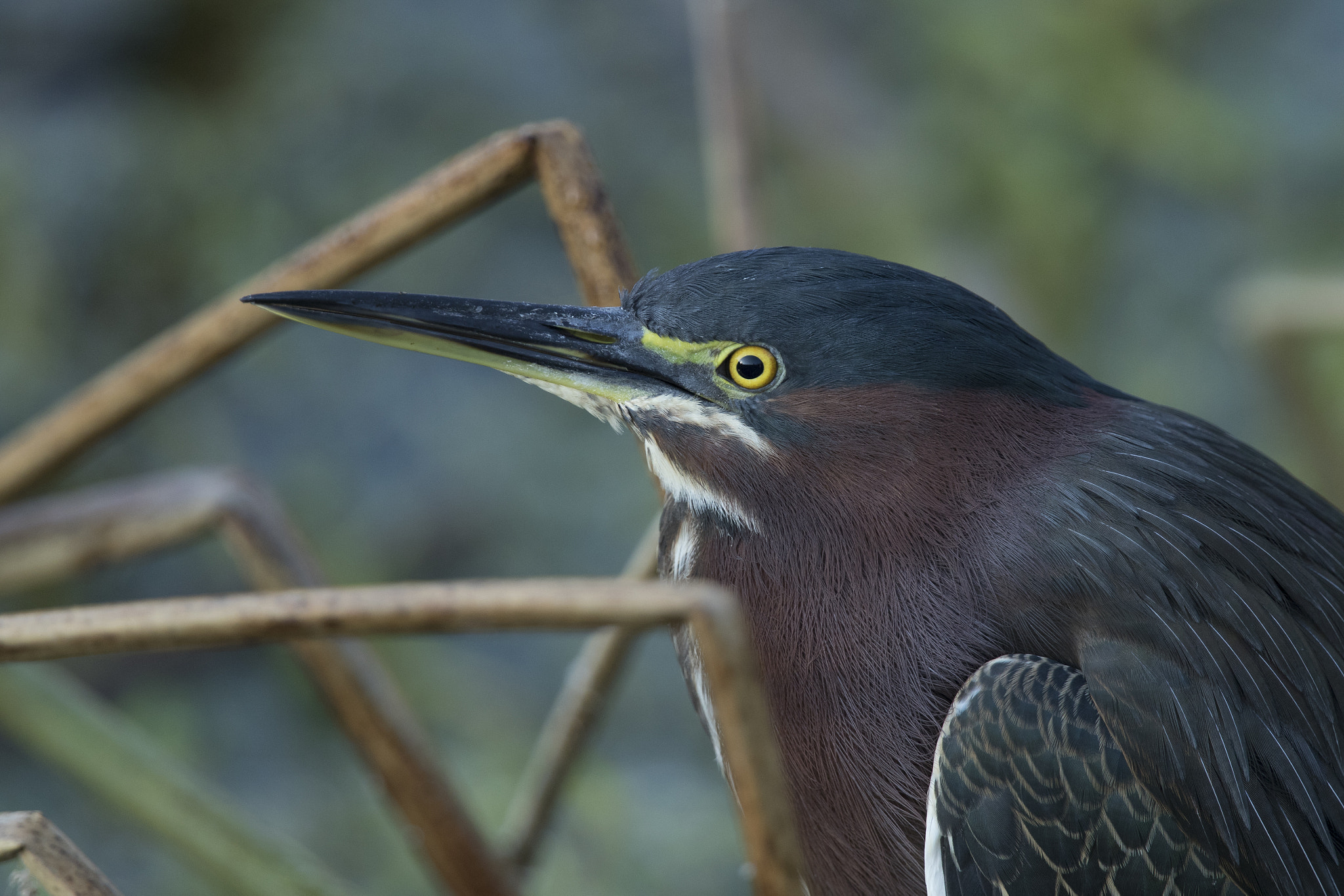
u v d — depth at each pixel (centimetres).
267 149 1290
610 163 1368
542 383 675
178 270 1250
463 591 393
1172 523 636
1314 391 927
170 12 1267
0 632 423
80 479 1180
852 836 662
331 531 1223
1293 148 1417
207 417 1236
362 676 683
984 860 600
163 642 415
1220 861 606
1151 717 606
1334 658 640
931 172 1372
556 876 1052
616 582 390
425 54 1357
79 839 1049
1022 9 1392
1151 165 1374
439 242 1319
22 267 1191
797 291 650
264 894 670
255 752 1127
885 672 648
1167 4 1415
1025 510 643
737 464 666
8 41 1249
